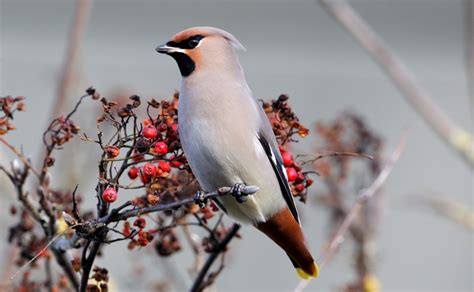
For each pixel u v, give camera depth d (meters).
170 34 21.58
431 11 22.81
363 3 23.12
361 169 11.45
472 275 16.89
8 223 10.52
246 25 22.55
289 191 9.03
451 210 12.29
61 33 19.47
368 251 11.26
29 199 8.80
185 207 9.05
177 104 9.16
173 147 8.63
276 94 20.78
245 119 8.87
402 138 10.54
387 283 16.66
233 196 8.70
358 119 11.50
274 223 9.11
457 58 22.48
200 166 8.77
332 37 22.17
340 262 11.32
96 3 21.02
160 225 9.16
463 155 12.24
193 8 21.83
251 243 16.78
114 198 7.57
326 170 11.37
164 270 11.08
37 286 9.53
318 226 14.94
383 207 11.45
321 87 20.81
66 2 19.80
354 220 11.31
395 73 12.54
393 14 22.80
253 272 16.55
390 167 10.27
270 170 8.91
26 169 8.70
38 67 17.52
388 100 20.06
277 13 22.50
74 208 7.59
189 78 9.10
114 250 12.79
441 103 20.92
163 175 7.83
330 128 11.47
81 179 11.62
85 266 7.81
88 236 7.62
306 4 22.84
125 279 11.41
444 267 17.11
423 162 18.55
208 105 8.86
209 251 9.08
